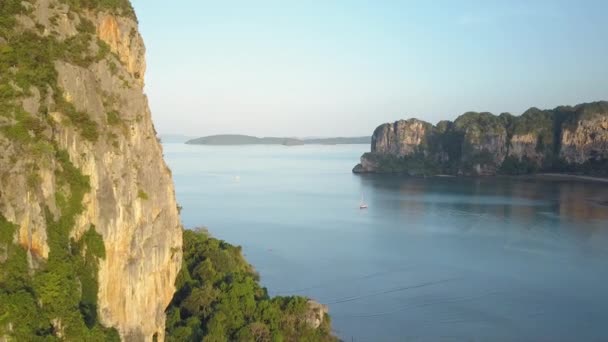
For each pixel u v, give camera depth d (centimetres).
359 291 10750
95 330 4128
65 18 5122
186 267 8075
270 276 11669
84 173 4566
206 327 6625
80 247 4388
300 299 7838
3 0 4681
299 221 18275
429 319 9362
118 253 4853
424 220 18525
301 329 7500
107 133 4994
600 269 12262
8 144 3975
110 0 5784
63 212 4291
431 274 11906
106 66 5297
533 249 14150
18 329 3528
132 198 5109
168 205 6103
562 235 15862
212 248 9069
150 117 6078
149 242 5431
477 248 14288
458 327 9012
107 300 4678
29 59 4438
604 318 9375
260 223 17788
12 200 3859
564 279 11525
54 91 4525
